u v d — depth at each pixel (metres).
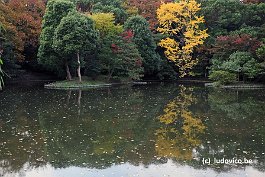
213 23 50.53
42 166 12.82
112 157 13.77
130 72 42.88
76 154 14.14
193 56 49.94
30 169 12.52
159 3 53.03
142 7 53.53
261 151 14.53
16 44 39.91
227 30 50.75
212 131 18.00
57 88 37.62
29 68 48.47
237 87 39.56
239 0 51.66
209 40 48.09
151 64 46.47
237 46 42.56
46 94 32.12
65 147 15.04
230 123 19.89
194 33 48.00
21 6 43.00
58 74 44.97
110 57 41.22
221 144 15.56
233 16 48.34
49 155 13.98
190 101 28.61
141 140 16.28
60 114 22.31
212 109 24.72
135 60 42.09
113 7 50.44
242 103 27.64
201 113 23.12
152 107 25.42
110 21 43.47
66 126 18.94
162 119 21.11
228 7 49.12
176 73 49.81
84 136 16.91
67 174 12.02
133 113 22.92
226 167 12.69
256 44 41.41
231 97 31.28
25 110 23.62
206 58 48.47
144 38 46.16
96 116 21.78
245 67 39.69
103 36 42.81
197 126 19.20
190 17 47.66
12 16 40.94
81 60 40.38
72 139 16.33
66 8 39.38
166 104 26.91
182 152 14.44
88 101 28.00
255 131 17.94
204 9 49.34
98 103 27.02
